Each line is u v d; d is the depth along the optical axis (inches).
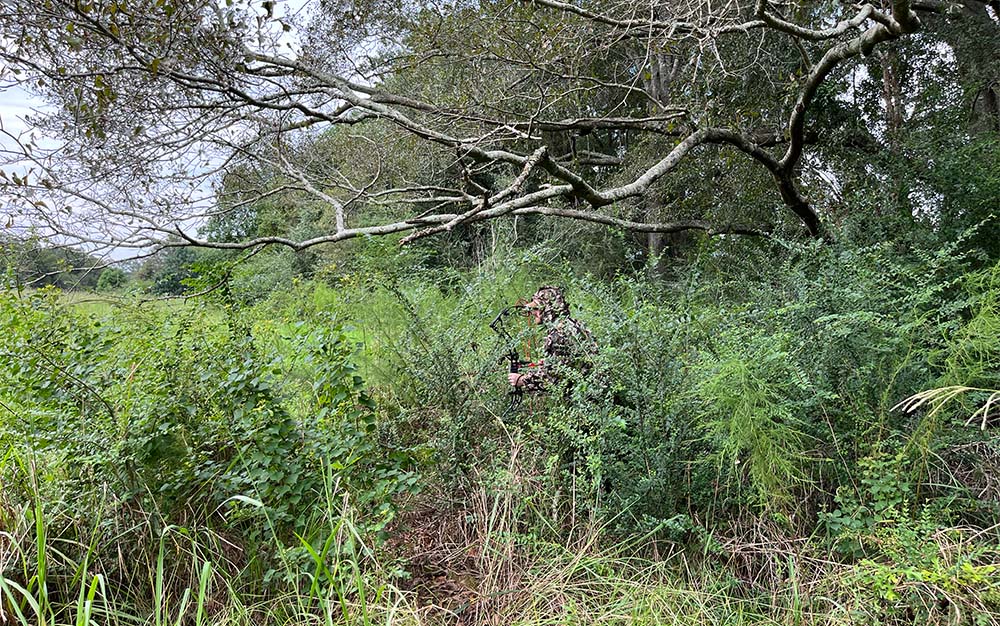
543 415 140.6
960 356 117.6
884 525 100.9
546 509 115.8
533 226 500.1
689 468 115.3
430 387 139.6
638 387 115.9
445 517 126.3
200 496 107.1
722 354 118.6
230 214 216.4
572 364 135.7
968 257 202.7
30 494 100.5
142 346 126.4
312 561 101.7
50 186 135.2
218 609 99.6
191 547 105.3
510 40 224.8
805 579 99.7
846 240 181.6
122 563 99.7
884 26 173.2
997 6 217.0
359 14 193.0
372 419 122.0
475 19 219.0
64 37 127.8
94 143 148.8
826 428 119.0
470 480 127.1
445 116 226.5
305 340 135.7
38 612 78.1
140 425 106.8
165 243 146.1
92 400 112.6
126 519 105.0
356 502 111.0
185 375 114.7
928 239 213.9
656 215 350.6
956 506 109.7
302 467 110.1
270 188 224.1
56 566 98.0
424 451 132.3
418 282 257.4
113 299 159.5
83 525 103.8
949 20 278.2
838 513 103.3
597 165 408.2
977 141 234.1
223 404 109.8
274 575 99.7
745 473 115.3
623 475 112.9
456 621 99.5
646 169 340.5
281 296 262.2
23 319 127.3
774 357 106.7
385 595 98.7
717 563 105.4
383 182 298.7
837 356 124.0
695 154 312.5
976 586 84.2
